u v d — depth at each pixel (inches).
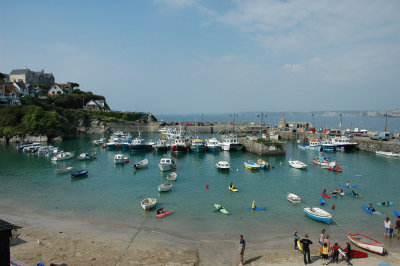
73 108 5748.0
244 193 1467.8
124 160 2321.6
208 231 1007.6
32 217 1138.7
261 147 2659.9
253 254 837.8
